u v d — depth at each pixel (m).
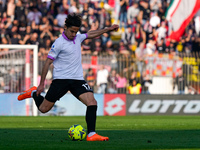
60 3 47.34
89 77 38.44
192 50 48.28
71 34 14.01
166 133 18.22
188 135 17.06
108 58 38.56
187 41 48.31
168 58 38.97
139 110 37.25
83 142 13.49
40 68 37.44
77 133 14.16
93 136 13.99
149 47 47.12
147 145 12.60
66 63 14.20
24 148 11.67
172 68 38.91
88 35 14.78
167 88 39.09
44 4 46.84
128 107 37.12
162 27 48.16
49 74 37.03
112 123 26.64
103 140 13.96
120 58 38.69
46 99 14.70
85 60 38.31
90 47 45.78
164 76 39.03
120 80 38.75
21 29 45.78
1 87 35.81
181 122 28.02
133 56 39.91
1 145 12.59
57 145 12.53
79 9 47.91
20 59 35.84
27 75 35.91
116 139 14.85
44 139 14.84
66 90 14.44
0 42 44.88
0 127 22.94
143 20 48.38
